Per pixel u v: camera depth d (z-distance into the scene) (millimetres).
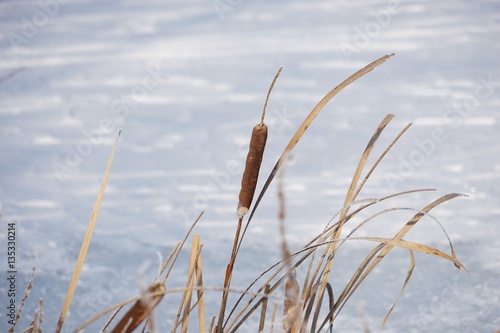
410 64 14414
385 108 12281
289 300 3246
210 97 13258
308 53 15391
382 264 7047
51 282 6723
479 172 9367
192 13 18516
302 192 9102
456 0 18266
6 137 11383
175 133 11586
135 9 18938
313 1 19062
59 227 8078
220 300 6379
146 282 6781
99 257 7344
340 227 3650
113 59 15359
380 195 8867
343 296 3658
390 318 6008
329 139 11008
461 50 14969
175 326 3453
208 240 7762
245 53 15594
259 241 7711
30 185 9461
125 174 9938
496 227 7730
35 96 13359
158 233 7988
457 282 6578
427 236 7602
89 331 5855
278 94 13289
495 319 5895
